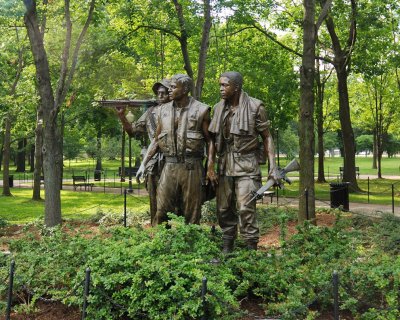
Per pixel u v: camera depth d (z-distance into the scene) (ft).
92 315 21.20
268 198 75.66
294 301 20.67
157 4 59.26
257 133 25.95
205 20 59.26
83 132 125.18
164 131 25.98
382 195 85.81
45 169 49.70
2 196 91.25
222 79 25.64
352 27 84.94
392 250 31.32
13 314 23.44
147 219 51.44
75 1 54.80
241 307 22.82
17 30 74.84
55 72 71.67
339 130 168.55
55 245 27.78
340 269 23.08
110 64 79.00
